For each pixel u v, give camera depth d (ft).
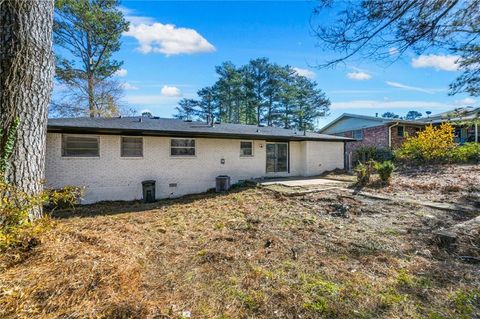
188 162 32.81
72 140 26.35
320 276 9.48
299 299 7.95
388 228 15.51
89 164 27.02
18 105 11.03
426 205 20.57
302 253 11.71
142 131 27.22
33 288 7.13
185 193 32.48
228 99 106.22
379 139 60.64
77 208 24.31
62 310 6.50
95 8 52.54
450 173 35.91
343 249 12.21
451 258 11.18
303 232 14.90
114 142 28.35
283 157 42.37
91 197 26.99
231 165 36.35
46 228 10.24
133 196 29.19
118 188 28.45
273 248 12.36
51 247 9.67
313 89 107.24
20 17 10.93
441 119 57.57
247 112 105.29
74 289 7.27
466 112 31.24
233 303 7.79
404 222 16.67
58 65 52.65
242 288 8.63
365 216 18.39
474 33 12.29
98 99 58.95
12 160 10.85
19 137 11.06
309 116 106.83
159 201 28.53
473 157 42.27
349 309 7.48
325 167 44.75
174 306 7.48
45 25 11.94
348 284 8.87
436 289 8.55
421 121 63.36
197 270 9.95
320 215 18.98
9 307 6.41
